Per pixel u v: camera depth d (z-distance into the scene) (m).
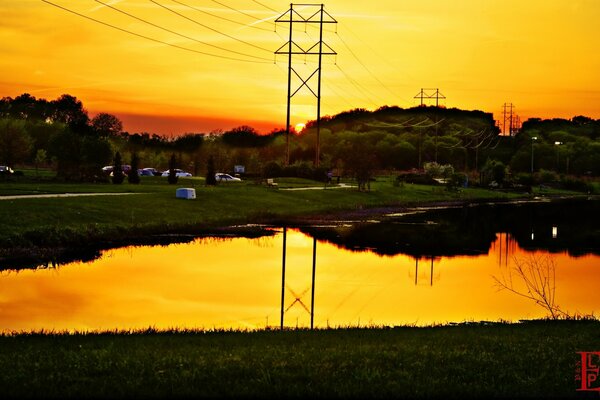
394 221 63.59
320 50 106.94
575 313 24.83
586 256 41.97
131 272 31.16
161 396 11.18
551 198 125.12
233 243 43.41
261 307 24.64
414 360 14.00
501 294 28.56
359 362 13.70
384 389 11.80
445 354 14.58
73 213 44.22
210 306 24.52
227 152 157.88
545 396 11.71
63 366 12.89
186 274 31.20
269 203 68.12
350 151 121.06
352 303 25.91
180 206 56.25
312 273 32.81
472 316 23.88
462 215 74.50
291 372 12.84
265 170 107.56
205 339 16.48
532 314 24.53
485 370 13.29
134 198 55.91
